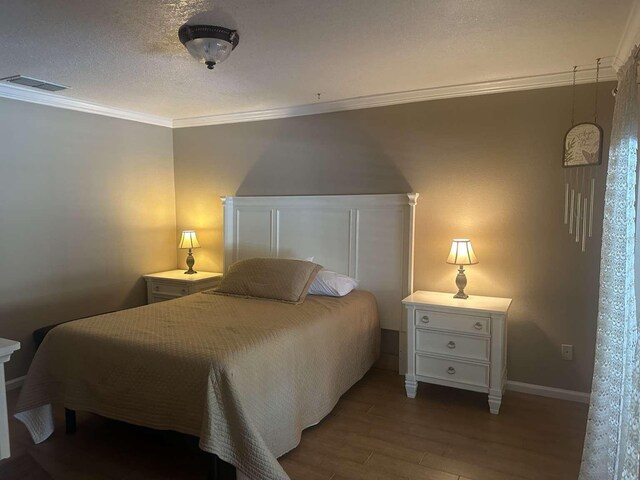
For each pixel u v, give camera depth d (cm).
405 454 253
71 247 390
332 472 235
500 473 236
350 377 322
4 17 216
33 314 364
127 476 233
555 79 312
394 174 373
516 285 335
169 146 482
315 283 357
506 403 318
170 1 200
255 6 205
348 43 251
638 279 150
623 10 212
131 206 443
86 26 228
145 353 230
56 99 371
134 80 324
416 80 326
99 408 246
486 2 203
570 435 274
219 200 461
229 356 217
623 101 190
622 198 189
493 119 335
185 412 216
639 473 139
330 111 397
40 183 365
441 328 314
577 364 321
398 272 369
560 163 317
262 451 201
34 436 263
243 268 369
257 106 409
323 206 396
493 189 338
